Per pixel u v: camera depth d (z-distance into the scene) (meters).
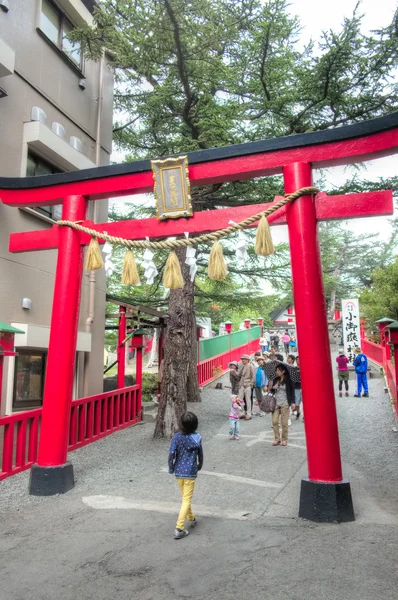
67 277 6.67
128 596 3.43
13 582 3.71
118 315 12.05
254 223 5.85
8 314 8.25
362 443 8.94
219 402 15.40
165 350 10.34
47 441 6.25
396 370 10.38
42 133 9.03
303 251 5.46
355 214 5.53
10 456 6.87
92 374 10.91
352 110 9.66
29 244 7.07
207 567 3.83
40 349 9.08
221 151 6.02
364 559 3.85
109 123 12.58
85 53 10.58
